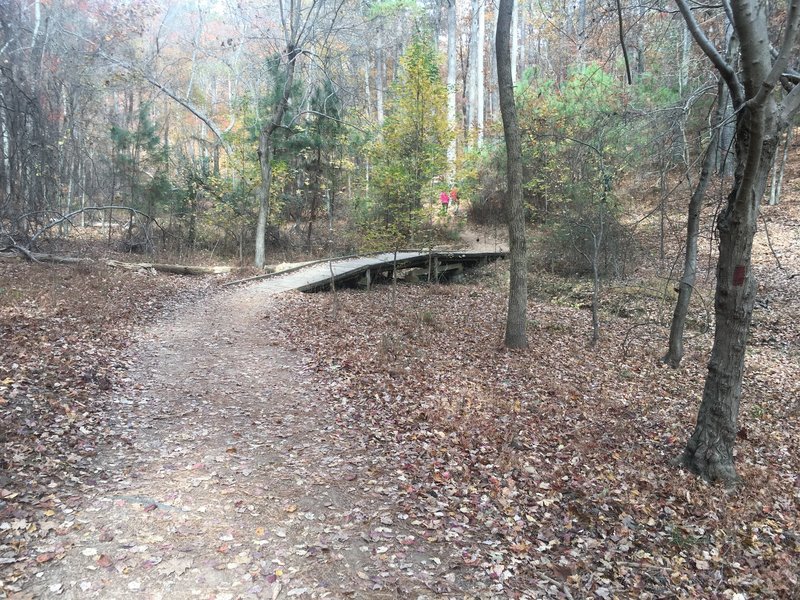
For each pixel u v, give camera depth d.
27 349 7.45
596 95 15.22
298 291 14.98
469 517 4.74
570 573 4.05
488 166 24.91
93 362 7.64
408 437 6.36
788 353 11.47
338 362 9.05
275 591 3.53
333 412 7.01
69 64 20.89
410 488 5.14
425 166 15.79
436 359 9.71
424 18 30.17
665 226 16.59
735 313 5.55
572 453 6.29
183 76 32.41
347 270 17.62
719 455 5.77
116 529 4.05
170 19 30.42
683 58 12.19
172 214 20.80
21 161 16.19
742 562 4.40
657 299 15.36
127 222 22.91
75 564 3.60
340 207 24.08
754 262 17.50
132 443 5.61
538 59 28.23
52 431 5.44
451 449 6.07
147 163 20.52
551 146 17.02
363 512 4.67
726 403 5.72
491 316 13.88
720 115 8.40
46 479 4.59
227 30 33.25
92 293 11.74
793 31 4.21
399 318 12.91
